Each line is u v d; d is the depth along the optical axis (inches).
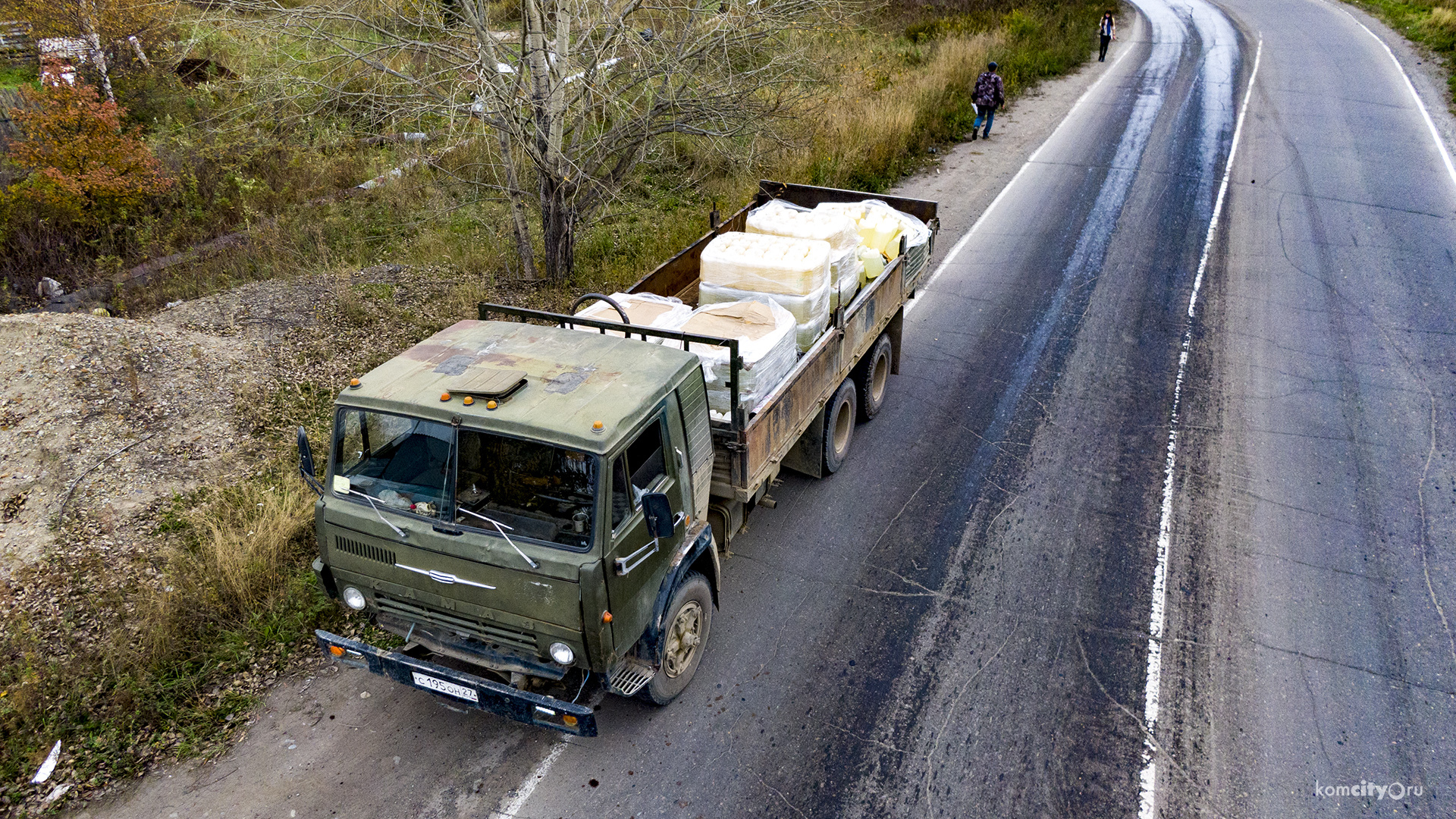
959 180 616.4
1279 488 287.7
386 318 393.4
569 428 163.0
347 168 593.6
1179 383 354.9
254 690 214.2
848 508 286.2
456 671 177.6
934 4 1078.4
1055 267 472.7
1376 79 815.1
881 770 192.2
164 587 239.6
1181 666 219.5
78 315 344.2
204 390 324.5
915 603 243.8
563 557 162.4
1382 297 419.2
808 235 284.0
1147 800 184.5
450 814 181.9
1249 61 909.8
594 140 415.8
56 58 550.0
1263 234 498.0
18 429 289.1
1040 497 289.0
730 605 243.9
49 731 199.8
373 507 176.7
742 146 502.0
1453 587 243.4
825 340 262.8
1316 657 221.1
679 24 399.5
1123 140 684.1
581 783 189.5
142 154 514.0
